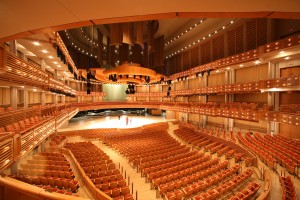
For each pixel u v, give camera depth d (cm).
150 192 881
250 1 272
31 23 328
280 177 826
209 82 2464
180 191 782
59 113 1479
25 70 852
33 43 1109
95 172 959
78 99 3102
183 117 3022
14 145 635
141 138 1886
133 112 4247
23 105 1374
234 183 831
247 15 317
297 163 989
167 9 298
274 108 1575
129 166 1210
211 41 2333
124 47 2606
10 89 1070
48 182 762
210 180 886
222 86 1973
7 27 340
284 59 1470
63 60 1400
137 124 2570
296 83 1154
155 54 2734
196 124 2742
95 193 706
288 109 1316
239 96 2023
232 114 1730
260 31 1719
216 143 1672
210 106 2153
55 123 1232
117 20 330
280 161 1057
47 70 1972
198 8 295
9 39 394
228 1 274
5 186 180
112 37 1867
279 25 1581
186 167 1120
